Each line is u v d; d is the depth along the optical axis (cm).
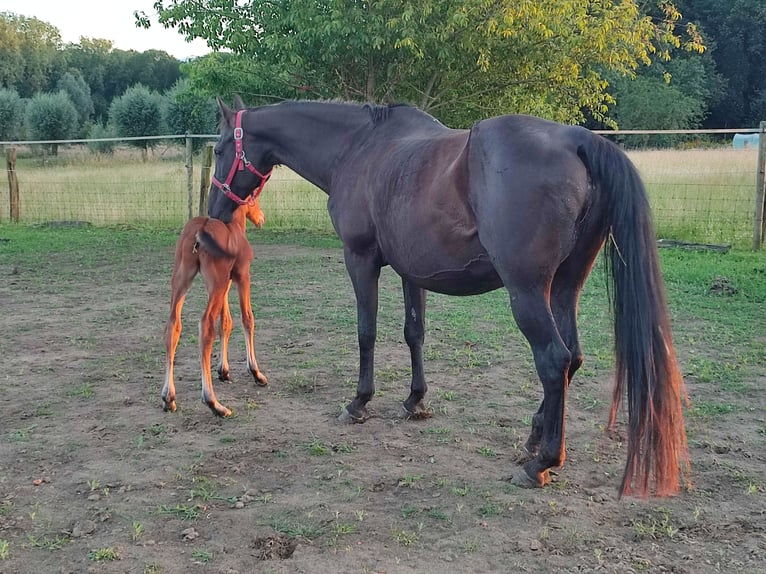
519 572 296
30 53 6094
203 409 497
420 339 472
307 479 387
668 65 4212
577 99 1578
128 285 948
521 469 381
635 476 336
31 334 697
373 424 468
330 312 787
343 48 1310
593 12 1468
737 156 2075
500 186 344
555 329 350
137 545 319
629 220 334
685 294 835
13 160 1620
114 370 586
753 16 4528
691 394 513
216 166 540
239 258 525
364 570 297
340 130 484
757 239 1142
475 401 509
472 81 1449
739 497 360
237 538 325
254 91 1433
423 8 1228
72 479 387
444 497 364
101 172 2264
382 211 416
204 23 1363
